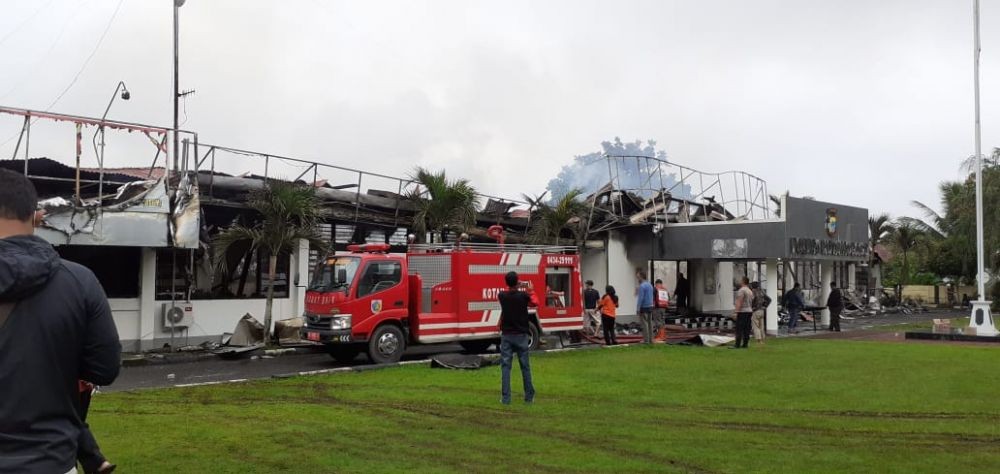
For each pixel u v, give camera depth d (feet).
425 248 57.72
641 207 98.02
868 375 46.80
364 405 35.73
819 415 33.42
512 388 40.96
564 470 23.67
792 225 85.30
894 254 176.76
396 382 43.24
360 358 58.59
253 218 68.39
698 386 41.83
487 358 51.80
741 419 32.45
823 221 91.61
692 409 34.81
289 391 40.14
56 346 9.35
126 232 56.08
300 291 71.61
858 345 68.80
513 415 33.14
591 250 95.14
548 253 62.49
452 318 56.39
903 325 102.83
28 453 9.10
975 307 78.07
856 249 98.89
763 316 70.59
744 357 57.41
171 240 58.03
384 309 52.85
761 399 37.55
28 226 9.64
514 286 36.76
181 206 59.00
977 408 35.24
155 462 24.61
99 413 33.76
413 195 74.90
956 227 143.43
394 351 53.42
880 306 140.87
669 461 24.85
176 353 58.54
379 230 79.66
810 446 27.32
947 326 80.38
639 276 72.38
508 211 90.63
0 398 9.00
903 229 166.09
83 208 54.24
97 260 60.18
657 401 36.88
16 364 9.05
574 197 85.71
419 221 72.38
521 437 28.58
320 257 66.74
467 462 24.70
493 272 58.59
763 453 26.07
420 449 26.55
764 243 86.02
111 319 10.11
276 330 64.75
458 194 72.49
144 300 61.00
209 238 63.72
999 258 127.44
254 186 65.26
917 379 45.01
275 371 51.06
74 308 9.54
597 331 78.95
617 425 30.99
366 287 52.29
